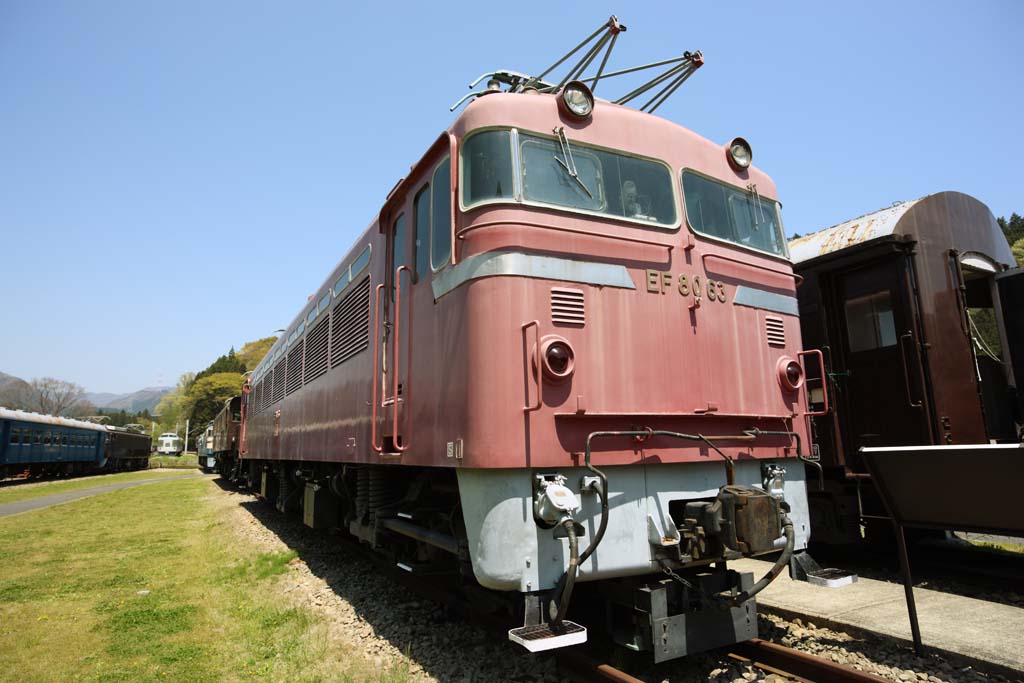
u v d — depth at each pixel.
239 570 8.58
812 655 4.61
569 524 3.73
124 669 4.94
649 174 5.06
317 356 9.78
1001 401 8.48
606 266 4.52
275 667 4.90
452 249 4.48
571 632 3.66
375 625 5.76
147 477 38.69
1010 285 8.21
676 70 5.65
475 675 4.41
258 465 18.41
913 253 7.59
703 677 4.34
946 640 4.68
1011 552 7.96
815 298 8.42
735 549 4.05
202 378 92.44
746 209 5.76
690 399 4.68
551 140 4.66
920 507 4.55
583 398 4.16
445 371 4.51
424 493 6.12
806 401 5.59
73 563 9.41
